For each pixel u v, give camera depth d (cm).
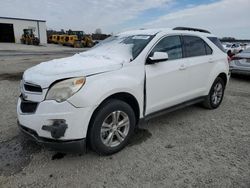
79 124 310
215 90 576
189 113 554
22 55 2150
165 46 433
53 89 309
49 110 305
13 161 339
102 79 332
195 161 347
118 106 348
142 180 303
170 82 434
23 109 336
